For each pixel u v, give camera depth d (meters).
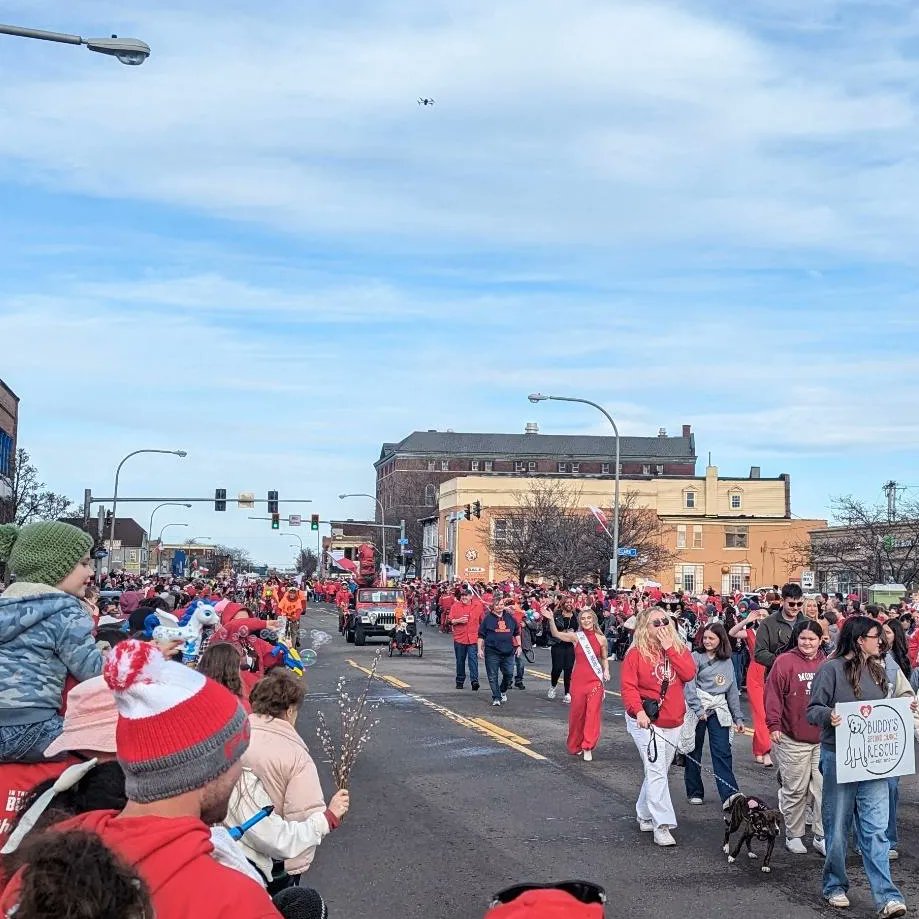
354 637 40.78
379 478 163.25
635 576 74.69
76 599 4.68
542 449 150.25
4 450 59.31
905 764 7.81
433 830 10.09
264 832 4.67
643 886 8.38
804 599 15.23
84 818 2.72
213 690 2.80
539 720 17.86
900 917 7.48
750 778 12.68
